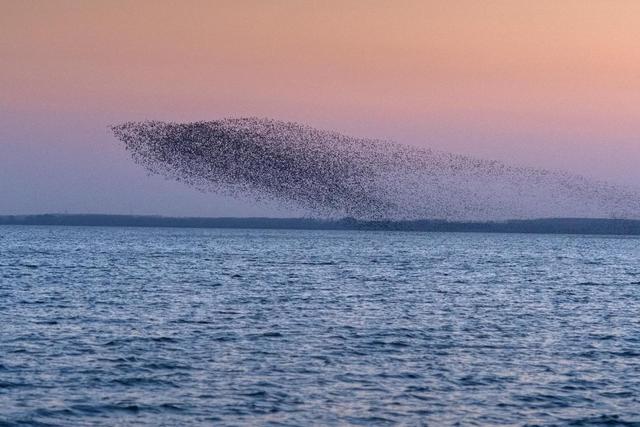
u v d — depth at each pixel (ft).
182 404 92.84
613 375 110.93
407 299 205.67
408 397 97.19
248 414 89.30
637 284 268.21
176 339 134.31
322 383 103.24
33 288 219.61
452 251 553.23
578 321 166.40
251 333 141.90
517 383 105.19
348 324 155.12
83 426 84.84
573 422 88.69
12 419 86.48
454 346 131.95
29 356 117.08
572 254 539.29
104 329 143.84
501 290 237.25
